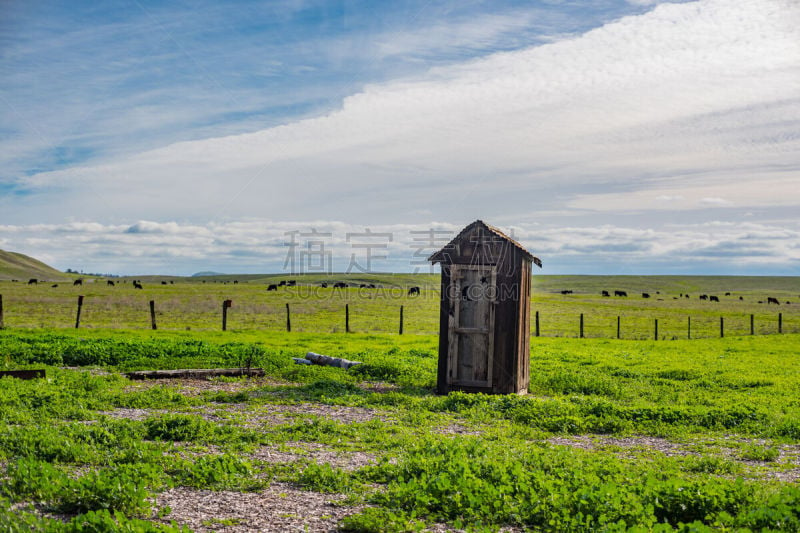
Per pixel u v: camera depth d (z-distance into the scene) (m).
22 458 9.92
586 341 42.47
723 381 24.19
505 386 20.69
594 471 10.90
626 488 9.52
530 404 17.88
